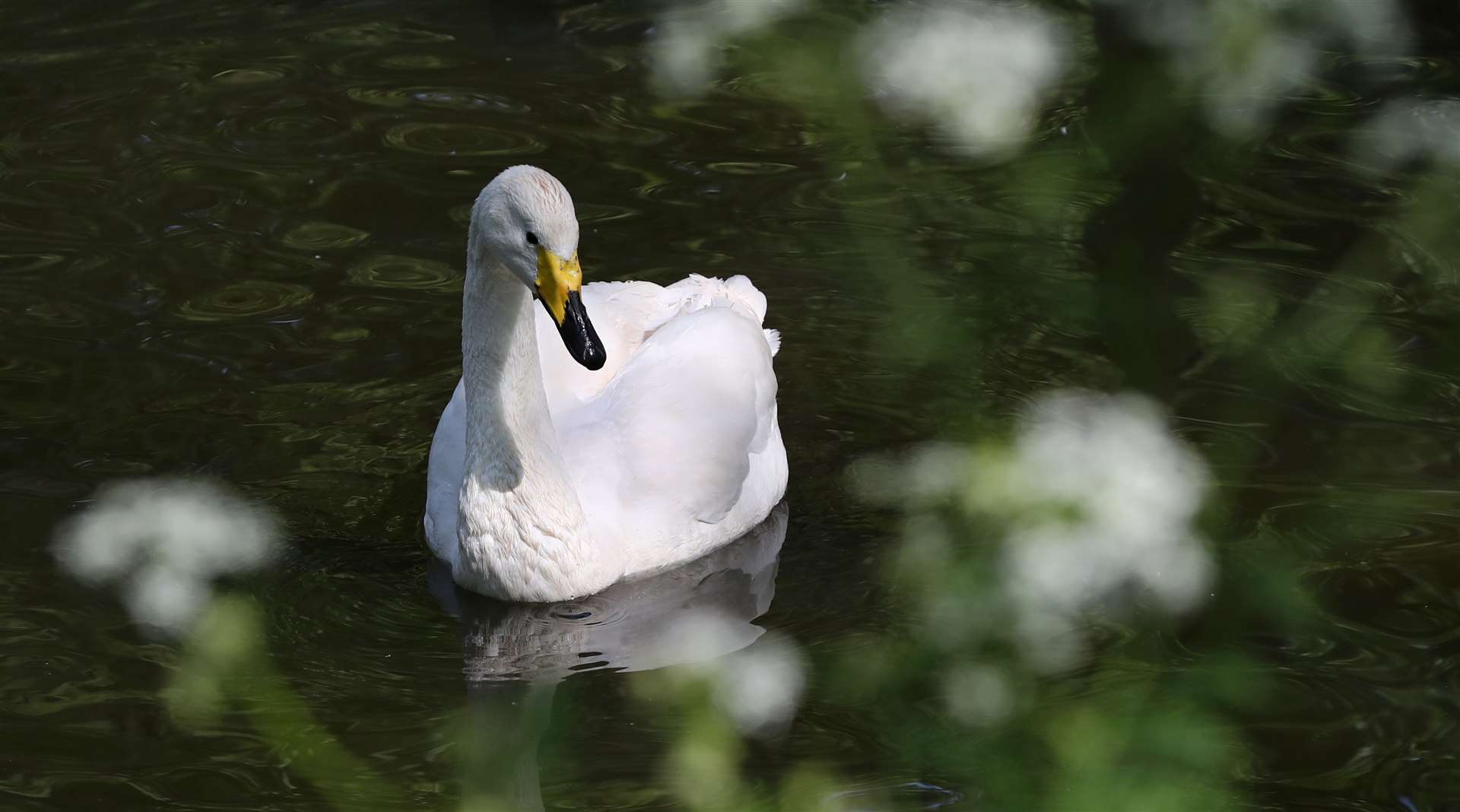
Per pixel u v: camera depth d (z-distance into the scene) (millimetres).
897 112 8148
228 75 17906
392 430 12602
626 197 15750
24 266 14344
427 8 19812
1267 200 15508
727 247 14945
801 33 8133
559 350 12555
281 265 14547
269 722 9406
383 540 11469
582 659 10383
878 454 12508
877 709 9406
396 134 16766
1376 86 17531
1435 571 10664
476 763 9102
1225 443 12156
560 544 11008
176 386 12914
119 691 9688
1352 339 13258
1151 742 6273
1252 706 9406
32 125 16719
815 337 13859
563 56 18547
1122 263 7773
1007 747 7191
